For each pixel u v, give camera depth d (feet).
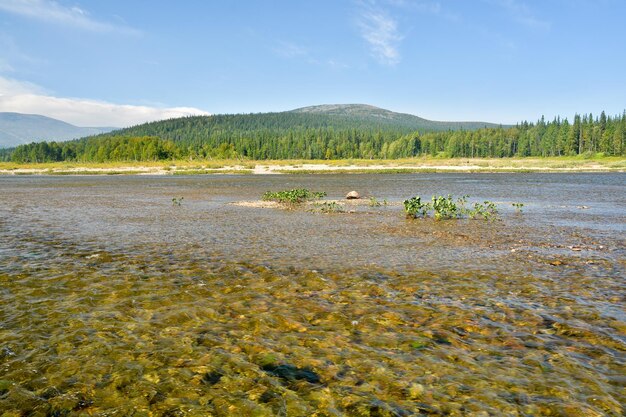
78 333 27.43
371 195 137.59
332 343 26.05
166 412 19.21
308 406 19.57
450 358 23.97
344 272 42.22
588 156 419.95
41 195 140.67
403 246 55.31
